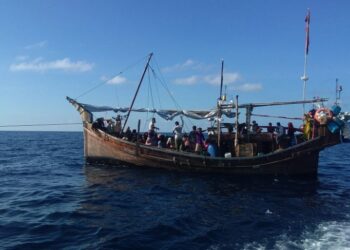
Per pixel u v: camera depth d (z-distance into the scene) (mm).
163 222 12766
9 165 30188
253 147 23016
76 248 10398
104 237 11266
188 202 16078
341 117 22562
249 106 23812
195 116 25609
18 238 11242
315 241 10539
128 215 13828
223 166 22719
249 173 22781
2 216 13711
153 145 25031
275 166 22672
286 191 18922
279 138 23094
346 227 11969
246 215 13867
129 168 24859
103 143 25391
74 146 59688
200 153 23547
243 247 10258
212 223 12750
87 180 21375
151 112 26234
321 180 22797
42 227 12289
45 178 22922
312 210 14758
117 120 26672
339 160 38406
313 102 23281
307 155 22656
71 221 13023
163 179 21516
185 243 10750
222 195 17656
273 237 11055
